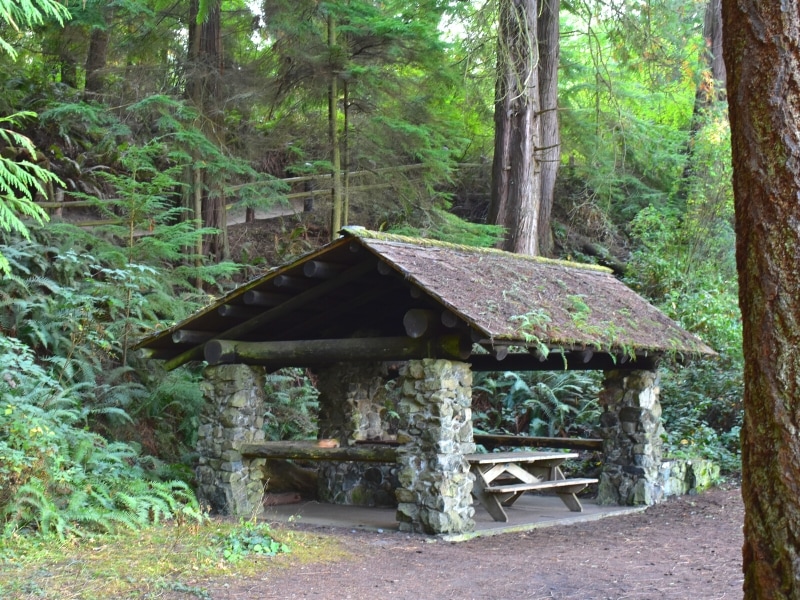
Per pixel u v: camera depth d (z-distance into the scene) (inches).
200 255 479.8
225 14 582.6
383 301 365.1
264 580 239.6
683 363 410.3
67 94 624.4
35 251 422.9
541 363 416.8
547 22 598.2
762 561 125.8
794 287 126.6
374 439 406.9
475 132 780.0
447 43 539.5
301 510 378.3
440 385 307.9
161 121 486.9
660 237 663.1
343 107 573.9
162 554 260.8
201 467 361.1
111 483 323.9
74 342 379.6
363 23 522.3
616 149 692.1
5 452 276.2
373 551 284.0
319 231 703.7
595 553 291.9
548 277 375.2
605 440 418.3
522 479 359.6
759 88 132.6
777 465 124.9
